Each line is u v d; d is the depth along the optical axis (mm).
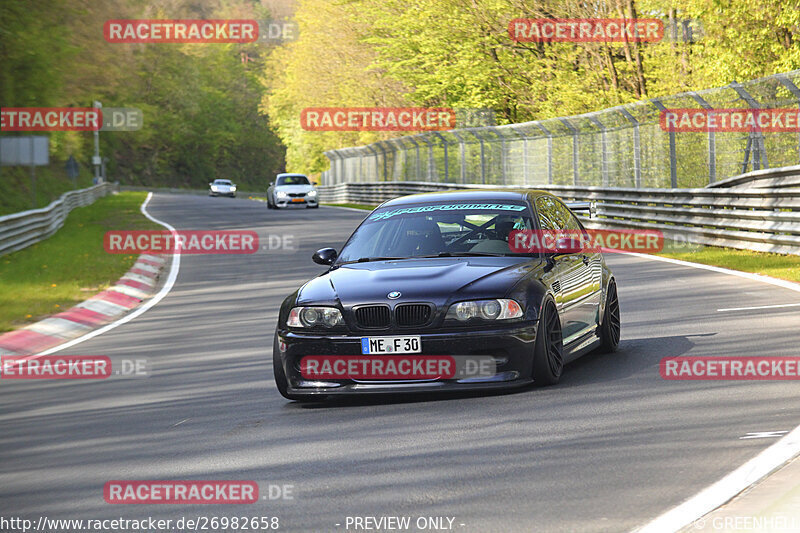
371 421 13148
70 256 42469
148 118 174500
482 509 9016
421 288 14086
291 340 14359
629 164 48625
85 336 24281
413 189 81312
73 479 11242
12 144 54312
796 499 8484
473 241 15680
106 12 85438
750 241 35188
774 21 52406
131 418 14578
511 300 13977
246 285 33406
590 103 71188
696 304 23109
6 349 22391
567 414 12672
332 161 119938
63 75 75938
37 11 69500
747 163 38531
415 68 92938
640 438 11234
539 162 60938
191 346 21562
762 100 39469
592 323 16781
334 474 10594
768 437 10938
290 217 70750
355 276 14797
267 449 11984
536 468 10258
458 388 13836
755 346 17000
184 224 64500
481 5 82625
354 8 111875
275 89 178375
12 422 14898
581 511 8758
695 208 39219
